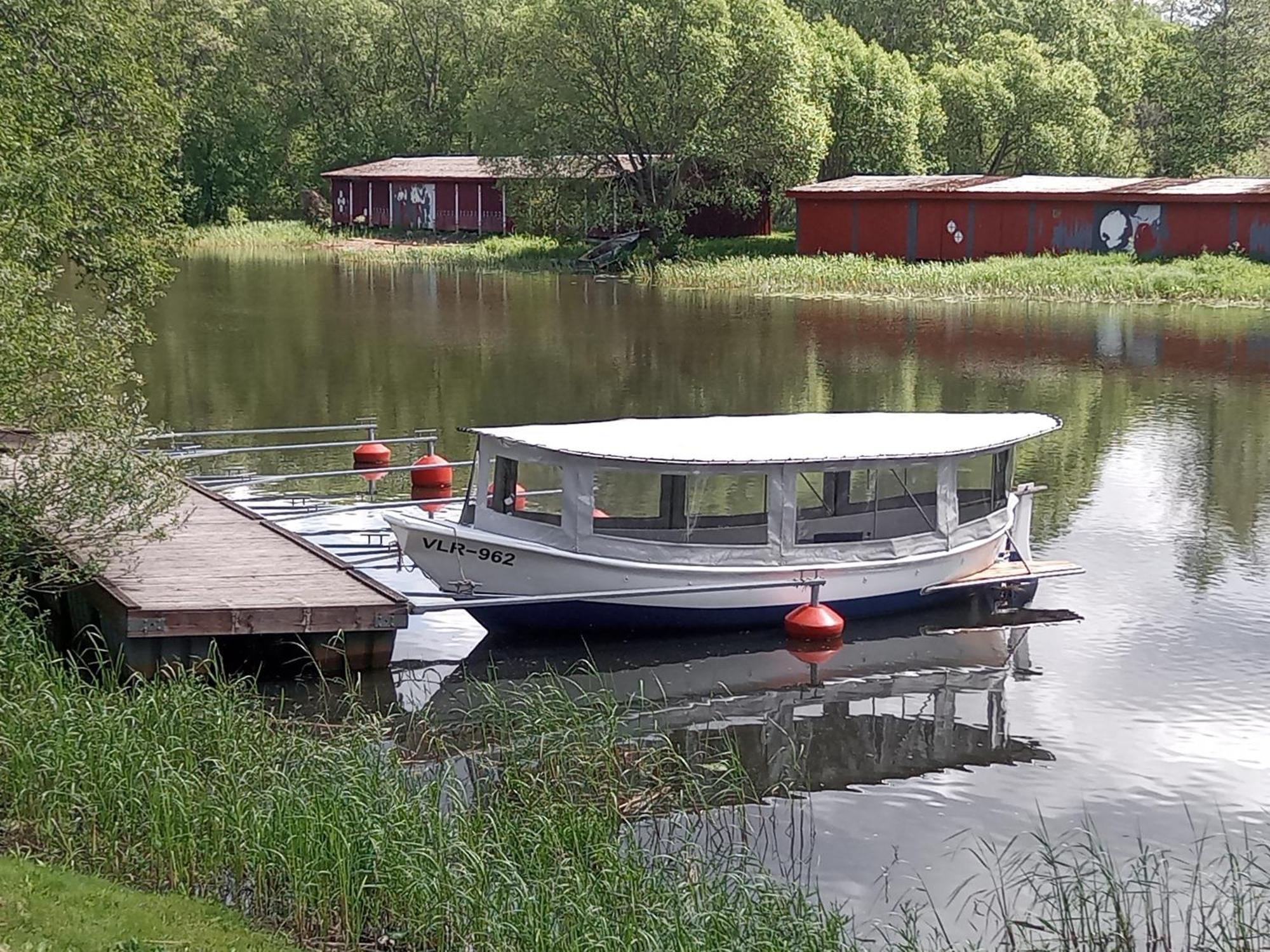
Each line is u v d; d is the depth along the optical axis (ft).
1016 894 33.63
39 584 43.65
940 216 181.06
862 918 32.37
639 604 51.31
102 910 27.48
